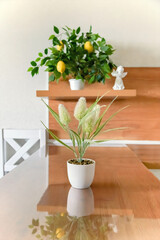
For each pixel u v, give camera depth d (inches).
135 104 69.1
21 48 70.7
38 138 69.7
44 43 70.1
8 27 70.5
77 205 24.2
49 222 20.0
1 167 71.2
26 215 21.6
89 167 29.3
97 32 68.6
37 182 32.4
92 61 59.5
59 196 27.0
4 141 71.2
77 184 29.5
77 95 59.7
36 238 17.2
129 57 68.5
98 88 67.2
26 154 70.6
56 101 70.5
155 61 68.2
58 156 50.2
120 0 67.6
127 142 70.1
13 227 19.1
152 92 68.5
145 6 67.2
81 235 17.8
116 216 21.6
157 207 23.9
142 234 18.0
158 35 67.7
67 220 20.5
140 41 68.1
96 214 22.0
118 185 31.6
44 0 69.1
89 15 68.4
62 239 17.1
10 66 71.3
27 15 69.9
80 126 30.1
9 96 72.1
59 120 29.5
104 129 70.1
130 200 26.0
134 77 68.5
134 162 45.3
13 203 24.6
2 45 71.0
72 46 59.3
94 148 61.0
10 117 72.6
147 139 69.7
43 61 59.9
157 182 33.0
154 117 69.1
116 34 68.3
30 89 71.4
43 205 24.1
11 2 70.0
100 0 67.9
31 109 71.9
